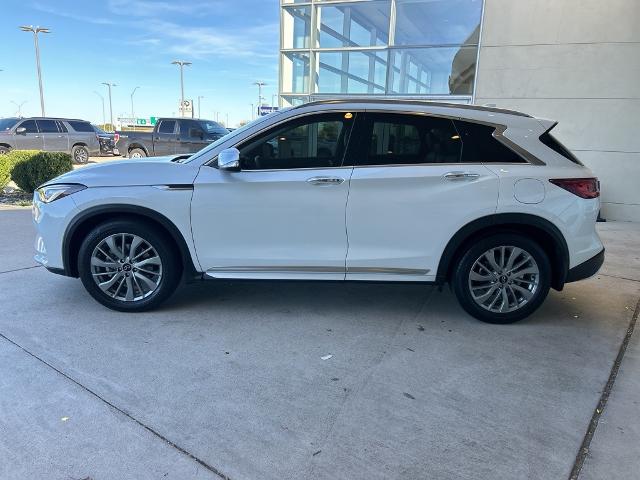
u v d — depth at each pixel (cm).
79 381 297
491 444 246
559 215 372
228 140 387
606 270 562
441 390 296
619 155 882
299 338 365
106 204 383
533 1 886
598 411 277
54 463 226
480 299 392
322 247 386
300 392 291
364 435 252
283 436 250
